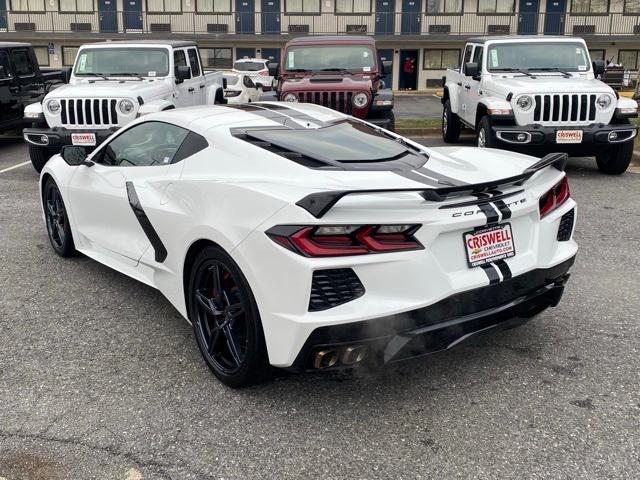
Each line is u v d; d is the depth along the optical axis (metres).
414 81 37.59
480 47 10.64
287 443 2.95
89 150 8.98
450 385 3.45
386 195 2.92
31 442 2.94
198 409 3.22
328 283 2.86
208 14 36.28
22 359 3.75
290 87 9.57
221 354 3.51
